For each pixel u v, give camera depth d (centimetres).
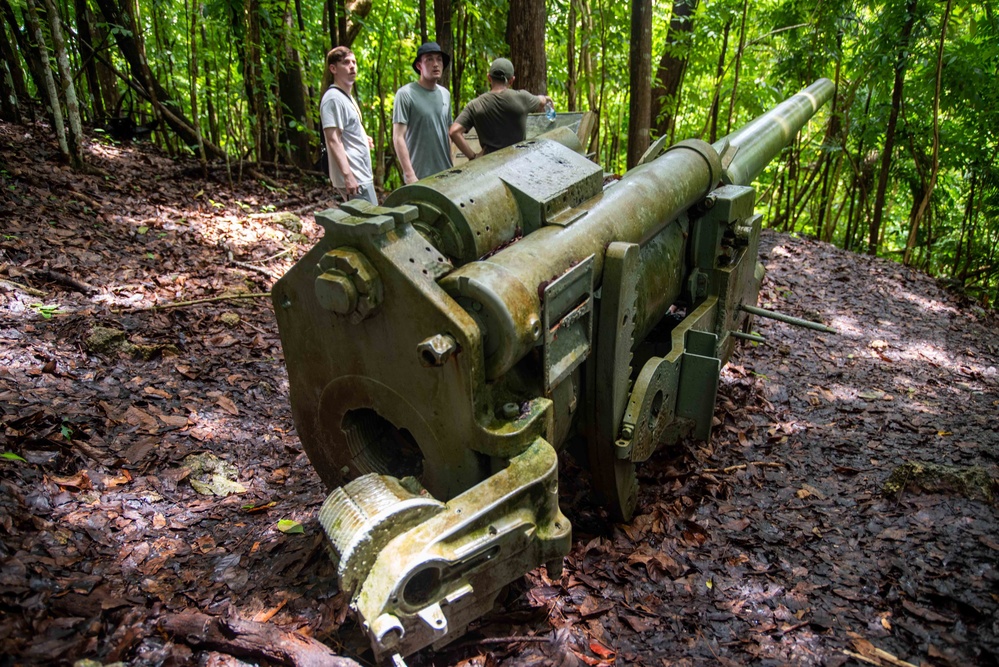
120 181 690
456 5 836
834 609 274
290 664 209
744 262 425
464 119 488
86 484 287
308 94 1002
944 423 445
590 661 237
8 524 248
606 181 367
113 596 234
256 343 450
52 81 653
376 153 1073
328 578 258
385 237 217
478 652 235
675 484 360
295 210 735
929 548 310
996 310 755
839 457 399
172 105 915
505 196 262
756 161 530
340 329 236
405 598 204
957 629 263
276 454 349
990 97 848
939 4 830
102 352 391
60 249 502
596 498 323
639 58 709
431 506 211
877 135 932
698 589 283
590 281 255
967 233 1065
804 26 930
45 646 203
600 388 284
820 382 507
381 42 927
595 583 279
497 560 218
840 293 717
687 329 353
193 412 365
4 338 378
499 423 225
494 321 214
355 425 261
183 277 518
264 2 812
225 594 249
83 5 921
